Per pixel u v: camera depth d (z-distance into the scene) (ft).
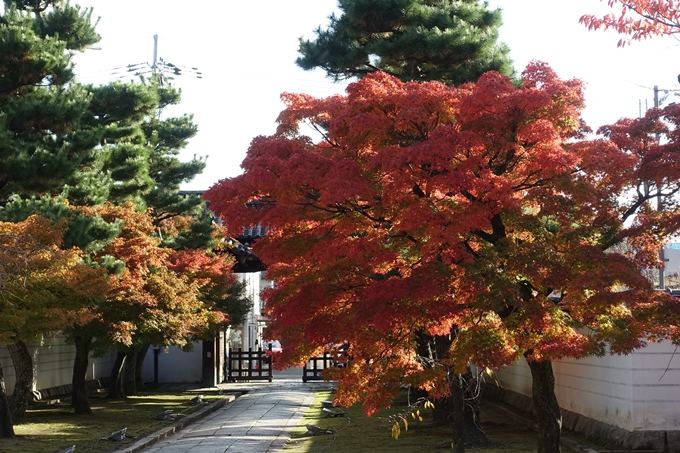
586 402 54.70
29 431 61.31
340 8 67.77
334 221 35.99
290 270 38.78
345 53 67.92
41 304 49.80
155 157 98.89
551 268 31.91
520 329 33.14
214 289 97.86
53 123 61.21
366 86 33.91
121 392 98.07
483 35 63.46
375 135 32.91
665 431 46.19
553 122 34.63
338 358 38.09
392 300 30.96
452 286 32.55
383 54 62.85
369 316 30.53
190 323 77.92
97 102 81.35
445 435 55.93
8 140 55.83
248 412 83.15
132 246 69.00
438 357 49.14
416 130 33.81
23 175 56.54
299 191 32.17
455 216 30.94
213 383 125.90
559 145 33.71
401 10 63.26
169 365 132.57
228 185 32.96
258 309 203.00
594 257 31.76
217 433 64.75
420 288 29.73
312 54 68.18
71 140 60.85
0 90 63.10
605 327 32.83
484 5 68.74
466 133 31.09
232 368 146.30
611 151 33.65
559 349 31.58
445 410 60.08
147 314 70.74
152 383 129.18
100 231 59.57
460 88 36.94
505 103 32.09
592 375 53.42
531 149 34.14
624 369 47.83
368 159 34.35
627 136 36.17
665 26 32.63
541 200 32.89
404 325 35.58
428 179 32.01
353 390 37.17
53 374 92.99
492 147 32.60
